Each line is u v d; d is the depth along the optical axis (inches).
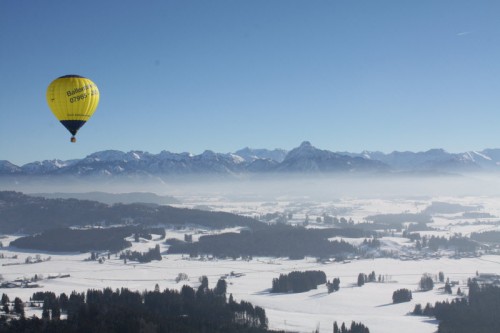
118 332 7805.1
